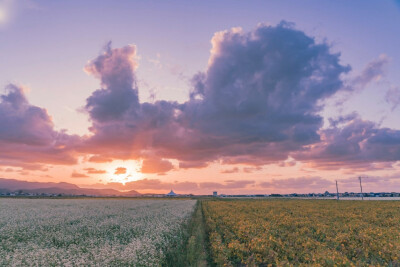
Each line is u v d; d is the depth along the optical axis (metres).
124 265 8.59
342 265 9.85
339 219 25.19
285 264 10.27
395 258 10.94
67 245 12.76
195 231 19.25
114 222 18.89
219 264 10.88
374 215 28.97
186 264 10.67
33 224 18.45
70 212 28.59
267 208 40.28
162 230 14.62
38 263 8.72
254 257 11.52
